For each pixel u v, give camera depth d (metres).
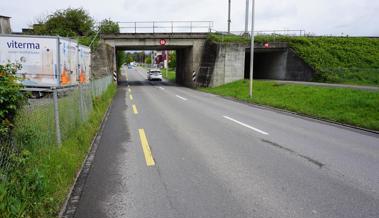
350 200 4.61
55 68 16.94
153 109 15.32
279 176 5.62
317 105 16.27
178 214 4.15
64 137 7.20
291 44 35.03
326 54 34.34
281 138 8.94
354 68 32.09
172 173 5.77
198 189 5.00
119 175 5.68
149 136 9.02
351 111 14.12
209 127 10.50
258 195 4.77
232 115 13.58
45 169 4.93
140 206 4.39
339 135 9.64
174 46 38.44
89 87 11.73
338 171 5.95
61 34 42.28
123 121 11.73
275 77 37.88
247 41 34.22
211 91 28.72
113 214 4.15
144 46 38.16
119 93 25.62
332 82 29.27
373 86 23.62
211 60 34.19
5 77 4.74
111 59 36.12
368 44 38.38
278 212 4.21
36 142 5.71
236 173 5.77
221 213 4.18
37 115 5.93
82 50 22.62
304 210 4.27
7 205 3.63
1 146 4.65
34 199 4.05
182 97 22.34
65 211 4.22
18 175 4.37
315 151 7.48
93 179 5.47
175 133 9.45
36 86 16.89
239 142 8.30
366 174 5.79
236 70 34.03
